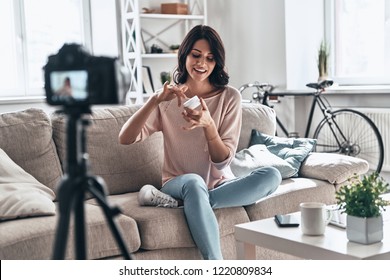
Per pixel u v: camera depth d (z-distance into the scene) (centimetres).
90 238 227
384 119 462
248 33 554
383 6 487
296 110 519
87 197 285
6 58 547
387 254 194
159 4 578
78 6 573
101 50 570
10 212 235
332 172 306
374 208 202
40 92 560
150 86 561
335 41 522
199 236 246
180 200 262
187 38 283
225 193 262
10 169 260
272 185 271
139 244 239
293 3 516
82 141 101
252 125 343
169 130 281
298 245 206
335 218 232
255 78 552
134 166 296
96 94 99
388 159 462
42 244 218
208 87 287
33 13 555
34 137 278
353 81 508
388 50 486
